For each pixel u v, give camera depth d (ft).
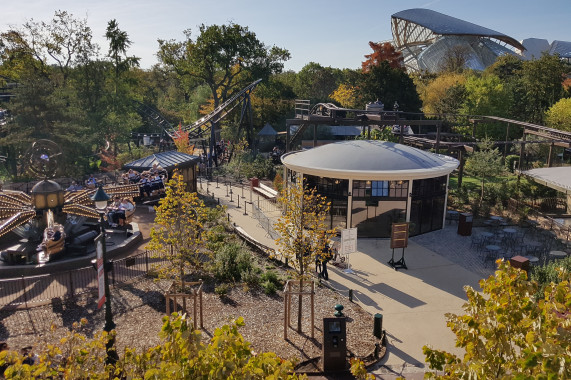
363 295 61.62
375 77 235.81
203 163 161.68
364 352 46.52
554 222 92.53
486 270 71.31
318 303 58.08
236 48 260.01
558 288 18.65
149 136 211.00
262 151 219.00
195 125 194.49
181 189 54.29
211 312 54.60
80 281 61.57
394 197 84.84
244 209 107.76
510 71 277.44
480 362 17.63
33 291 58.49
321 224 53.26
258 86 278.46
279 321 52.85
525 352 15.44
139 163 112.47
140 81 272.10
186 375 17.58
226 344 18.38
